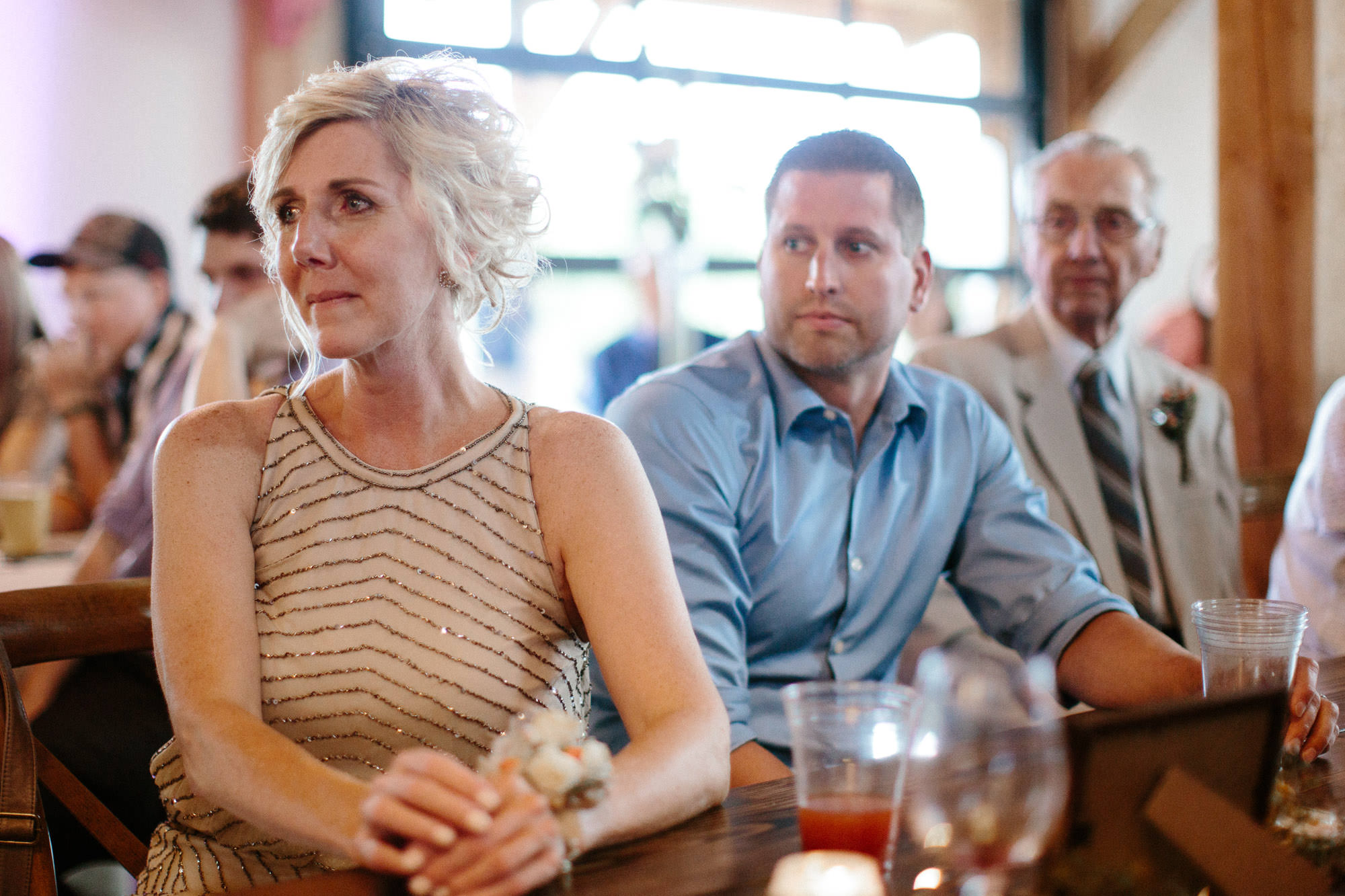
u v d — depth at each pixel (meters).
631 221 5.66
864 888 0.72
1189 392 2.53
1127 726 0.75
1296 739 1.12
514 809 0.81
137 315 3.94
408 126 1.18
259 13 4.99
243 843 1.17
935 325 6.17
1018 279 6.55
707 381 1.71
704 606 1.57
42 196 4.69
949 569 1.90
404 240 1.17
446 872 0.80
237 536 1.19
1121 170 2.44
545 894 0.80
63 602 1.30
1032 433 2.40
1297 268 3.98
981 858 0.75
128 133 4.82
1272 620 1.13
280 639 1.18
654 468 1.61
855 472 1.75
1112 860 0.73
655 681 1.11
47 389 3.92
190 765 1.03
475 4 5.35
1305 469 2.25
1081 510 2.37
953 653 0.85
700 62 5.78
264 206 1.22
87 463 3.90
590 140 5.59
